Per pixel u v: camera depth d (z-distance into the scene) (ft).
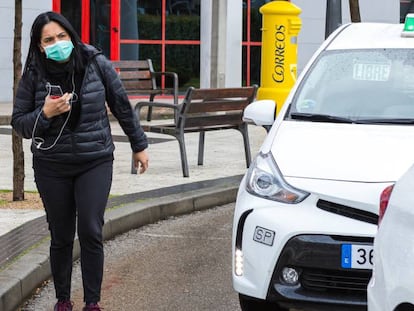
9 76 64.44
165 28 69.26
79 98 20.80
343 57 25.53
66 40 20.56
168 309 23.27
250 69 71.87
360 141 21.84
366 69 25.00
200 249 29.22
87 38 67.26
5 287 22.47
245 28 71.51
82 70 20.89
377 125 22.91
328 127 22.81
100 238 21.33
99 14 67.62
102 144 21.16
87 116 20.90
